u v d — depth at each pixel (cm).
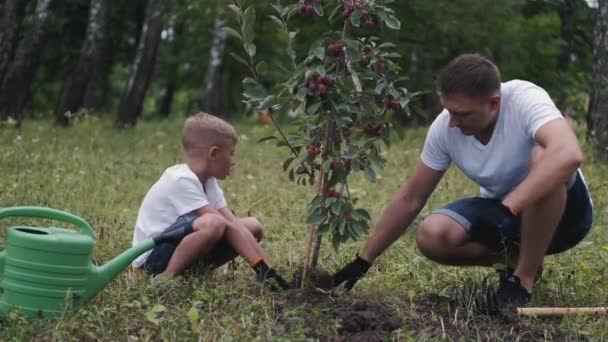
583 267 611
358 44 499
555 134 483
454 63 497
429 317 507
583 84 2002
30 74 1728
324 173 509
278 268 613
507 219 526
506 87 514
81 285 468
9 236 464
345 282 528
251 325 464
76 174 1065
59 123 1952
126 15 2588
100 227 724
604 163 1252
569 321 501
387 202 960
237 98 3142
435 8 1641
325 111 498
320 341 457
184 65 2942
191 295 505
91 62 1984
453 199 972
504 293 514
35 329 443
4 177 970
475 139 519
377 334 466
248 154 1430
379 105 502
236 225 539
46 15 1725
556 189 483
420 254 680
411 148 1513
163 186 548
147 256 545
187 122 564
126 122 1977
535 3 2064
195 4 2025
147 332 447
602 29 1295
